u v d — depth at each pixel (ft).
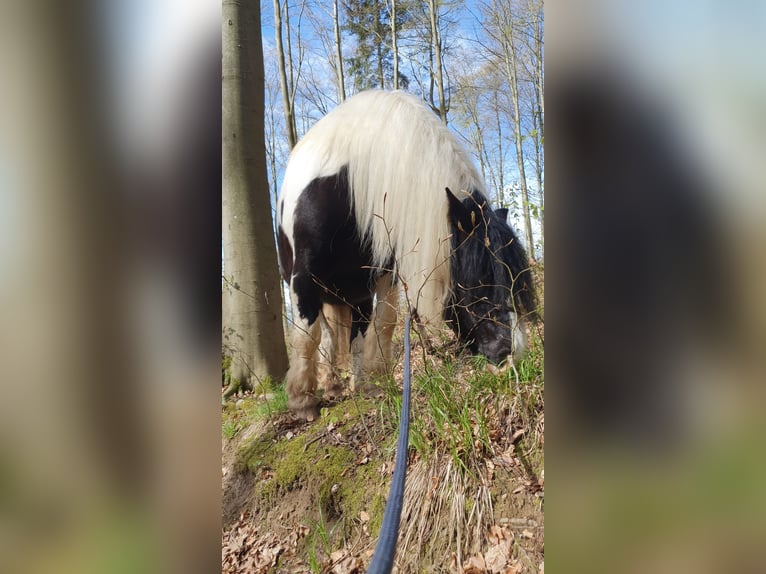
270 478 10.03
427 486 8.04
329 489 9.10
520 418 8.27
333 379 12.01
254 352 14.44
